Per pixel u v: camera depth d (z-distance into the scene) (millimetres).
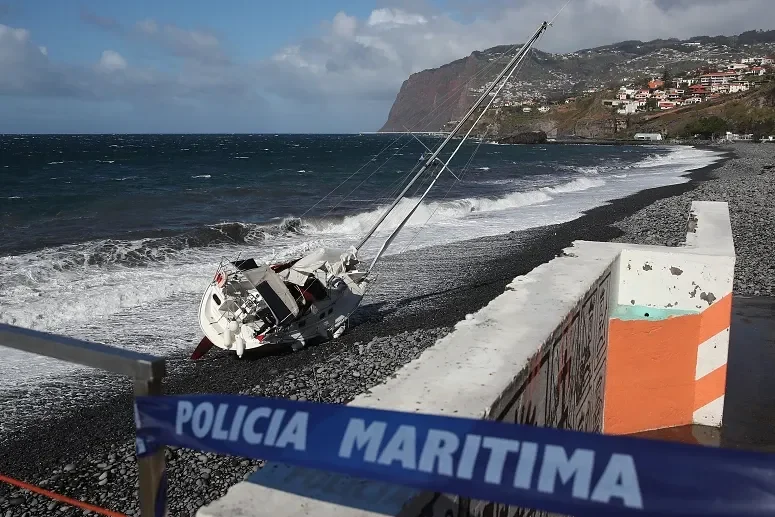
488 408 1719
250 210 28875
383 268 15664
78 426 7383
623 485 1042
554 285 3215
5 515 5602
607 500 1046
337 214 26984
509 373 1973
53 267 14258
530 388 2170
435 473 1143
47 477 6250
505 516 2008
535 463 1091
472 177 46625
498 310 2746
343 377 8984
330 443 1207
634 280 4285
